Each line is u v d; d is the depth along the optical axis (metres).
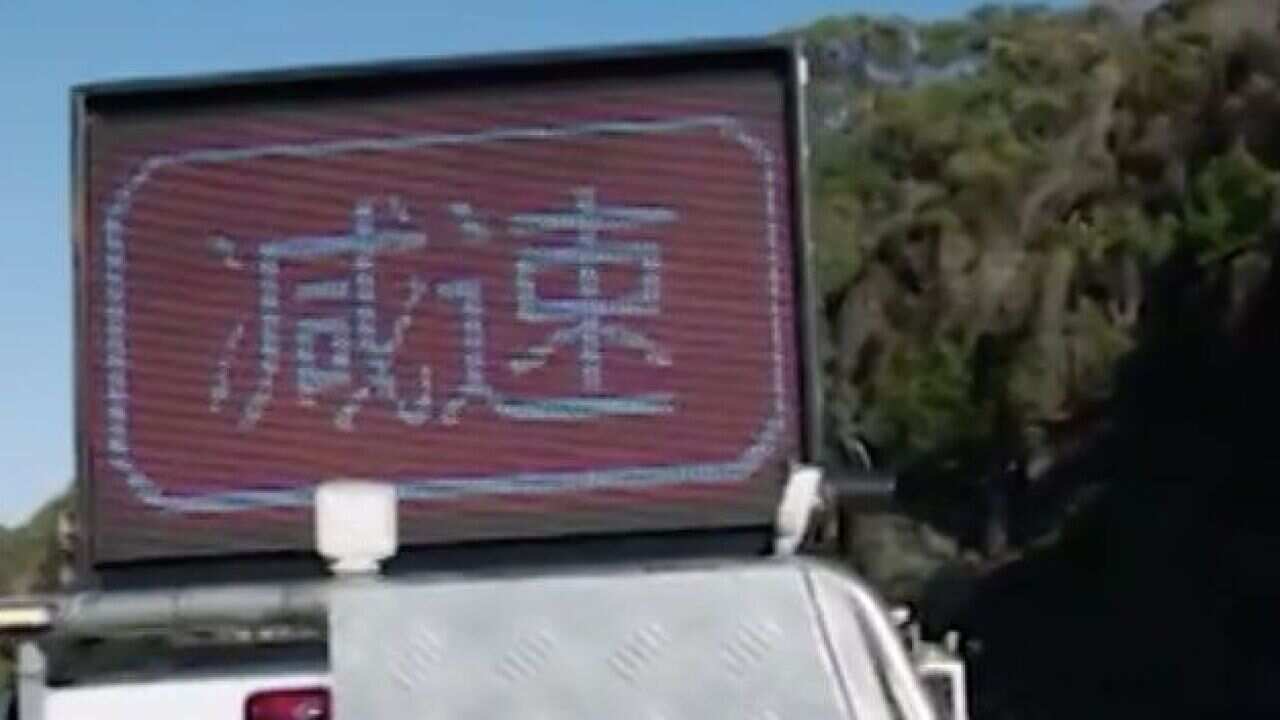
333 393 7.91
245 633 6.68
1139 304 65.31
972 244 68.56
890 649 5.82
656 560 7.45
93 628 6.53
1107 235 67.25
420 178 7.90
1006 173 68.81
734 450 7.88
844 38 88.38
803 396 7.87
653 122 7.86
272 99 7.91
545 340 7.90
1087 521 61.41
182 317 7.91
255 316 7.91
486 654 5.72
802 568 5.74
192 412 7.92
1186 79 64.44
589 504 7.88
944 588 63.59
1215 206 60.22
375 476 7.91
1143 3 73.12
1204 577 58.00
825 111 82.75
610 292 7.88
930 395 67.88
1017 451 67.12
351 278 7.92
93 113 7.90
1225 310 59.31
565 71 7.87
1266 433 58.06
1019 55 72.19
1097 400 66.25
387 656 5.72
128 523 7.90
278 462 7.92
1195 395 60.00
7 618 6.48
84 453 7.89
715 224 7.86
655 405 7.88
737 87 7.86
